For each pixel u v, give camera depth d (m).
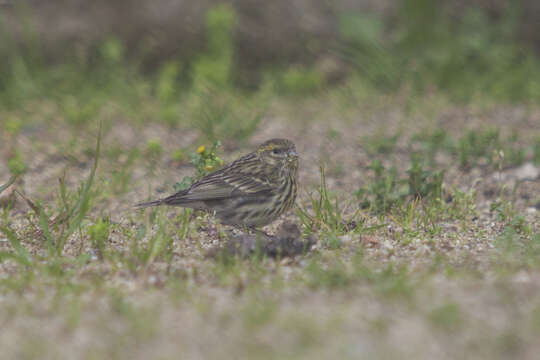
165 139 15.88
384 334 6.21
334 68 19.94
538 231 10.21
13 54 19.19
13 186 12.02
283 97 19.39
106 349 6.13
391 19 20.28
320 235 10.01
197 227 10.53
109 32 19.44
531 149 13.45
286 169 10.41
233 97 18.45
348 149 15.05
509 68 19.78
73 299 7.34
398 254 9.11
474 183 12.43
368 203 11.44
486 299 6.87
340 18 20.08
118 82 18.94
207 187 10.05
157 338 6.32
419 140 14.73
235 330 6.42
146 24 19.45
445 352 5.87
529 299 6.84
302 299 7.17
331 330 6.32
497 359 5.73
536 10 20.19
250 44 19.77
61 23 19.34
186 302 7.21
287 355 5.91
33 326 6.64
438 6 20.14
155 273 8.41
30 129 16.55
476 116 17.06
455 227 10.45
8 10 19.19
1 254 8.54
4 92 18.89
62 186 10.48
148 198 12.23
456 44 20.02
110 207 11.84
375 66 19.67
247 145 15.41
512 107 17.95
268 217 10.41
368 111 17.80
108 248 9.60
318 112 17.91
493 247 9.38
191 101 18.06
